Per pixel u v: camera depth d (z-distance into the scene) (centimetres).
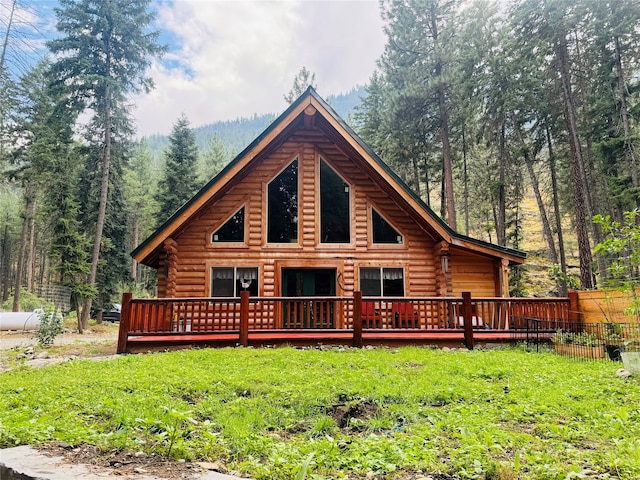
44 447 338
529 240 4466
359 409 509
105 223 2680
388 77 2888
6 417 424
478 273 1463
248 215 1377
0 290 4300
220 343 1102
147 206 4834
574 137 2136
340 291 1372
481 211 4003
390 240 1426
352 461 343
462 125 2727
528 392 563
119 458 320
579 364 791
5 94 1587
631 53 2200
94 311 2947
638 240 758
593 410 480
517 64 2302
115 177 2723
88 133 2517
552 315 1177
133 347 1079
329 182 1437
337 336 1123
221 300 1120
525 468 326
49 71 2250
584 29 2225
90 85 2302
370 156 1316
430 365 779
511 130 2784
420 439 390
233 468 325
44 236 2777
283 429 448
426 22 2605
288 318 1135
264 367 754
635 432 407
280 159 1424
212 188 1253
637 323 863
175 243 1303
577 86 2408
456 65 2400
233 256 1349
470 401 541
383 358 863
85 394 545
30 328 2156
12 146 2575
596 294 1077
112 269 2759
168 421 421
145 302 1090
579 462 337
